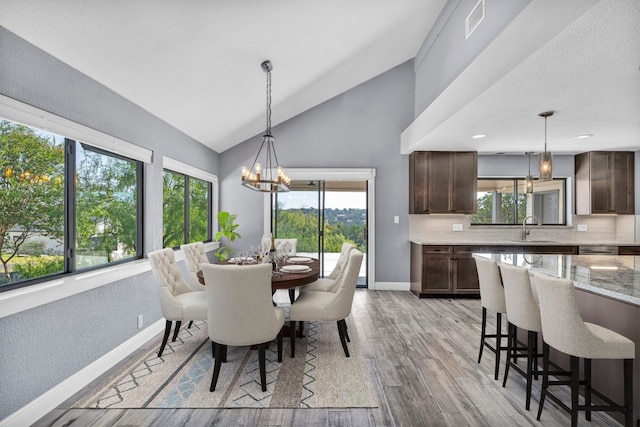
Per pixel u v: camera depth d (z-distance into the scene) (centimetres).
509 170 550
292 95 466
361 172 543
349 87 540
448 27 372
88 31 216
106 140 272
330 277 404
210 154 522
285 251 416
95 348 256
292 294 379
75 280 231
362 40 405
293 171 546
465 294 489
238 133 519
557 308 188
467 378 254
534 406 219
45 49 211
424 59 474
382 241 548
